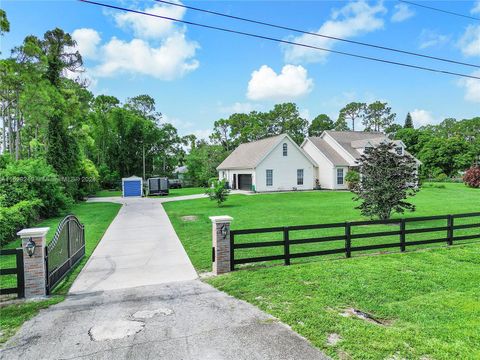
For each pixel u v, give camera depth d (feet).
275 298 18.11
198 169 171.63
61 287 21.70
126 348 12.91
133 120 172.86
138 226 47.34
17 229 41.37
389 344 12.85
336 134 116.47
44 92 78.33
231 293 19.21
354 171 100.17
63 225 23.88
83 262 28.09
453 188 100.58
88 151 159.33
